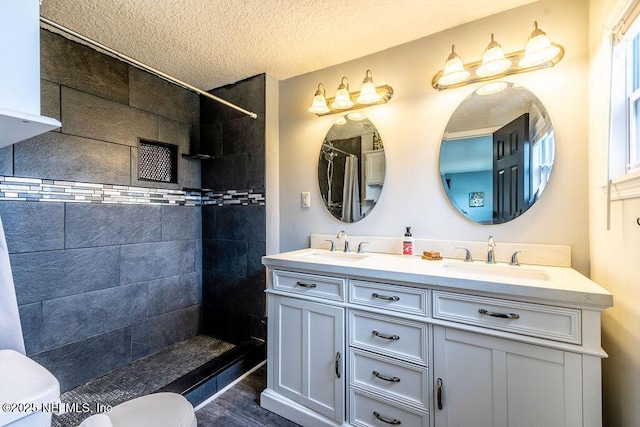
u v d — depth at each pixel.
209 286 2.56
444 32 1.73
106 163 1.97
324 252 2.01
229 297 2.44
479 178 1.64
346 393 1.43
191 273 2.52
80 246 1.84
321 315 1.51
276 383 1.66
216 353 2.22
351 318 1.42
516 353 1.07
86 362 1.85
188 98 2.51
